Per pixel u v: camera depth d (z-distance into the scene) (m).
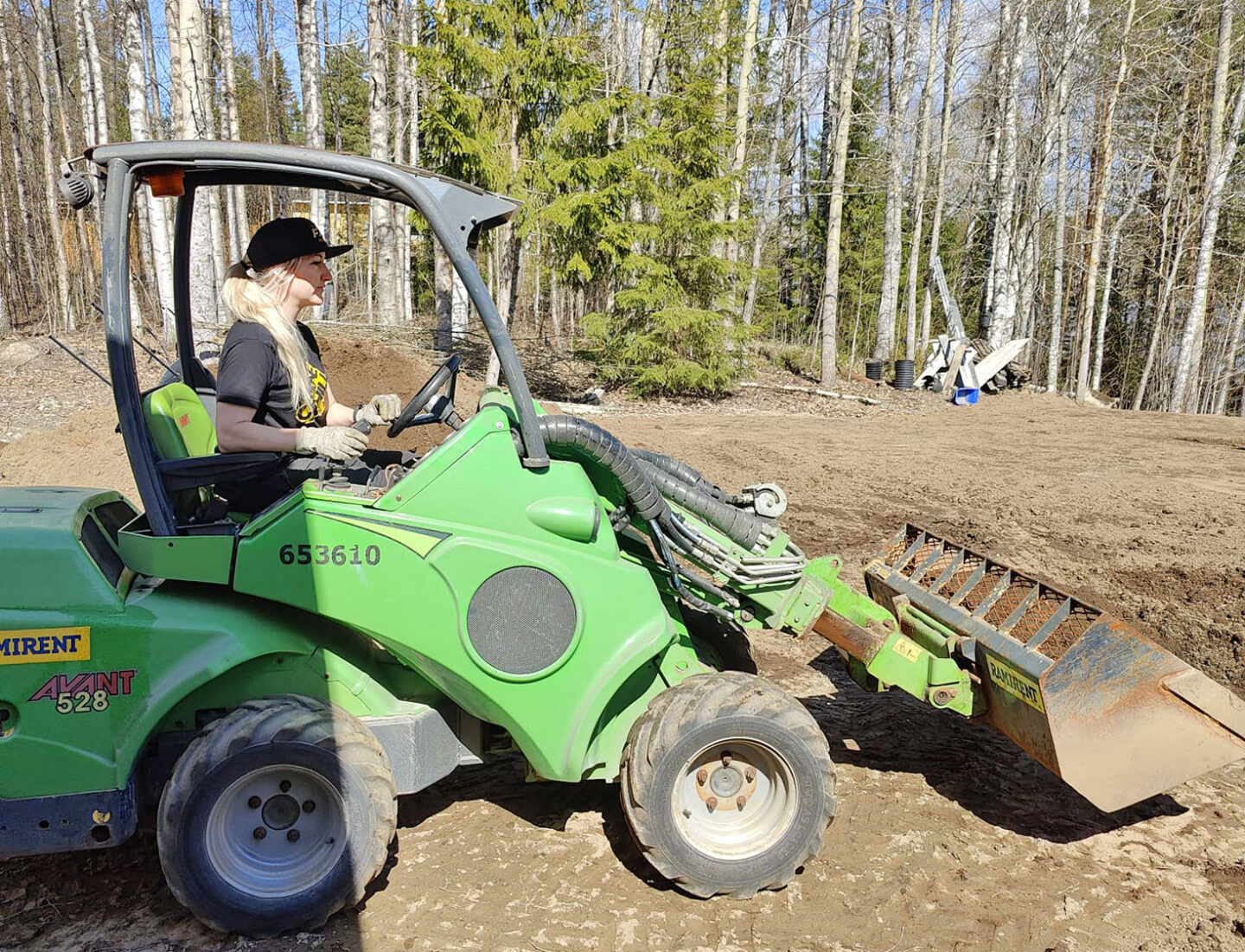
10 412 11.31
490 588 2.79
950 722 4.35
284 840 2.77
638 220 19.83
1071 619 3.38
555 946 2.70
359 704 2.94
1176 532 8.04
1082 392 21.94
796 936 2.78
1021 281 31.92
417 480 2.77
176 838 2.61
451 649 2.79
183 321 3.36
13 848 2.60
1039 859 3.24
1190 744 3.13
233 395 2.85
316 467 3.06
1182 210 25.91
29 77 26.02
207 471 2.79
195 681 2.66
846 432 14.48
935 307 39.41
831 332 20.89
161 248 14.82
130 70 14.89
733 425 15.08
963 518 8.45
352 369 11.43
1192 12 23.91
